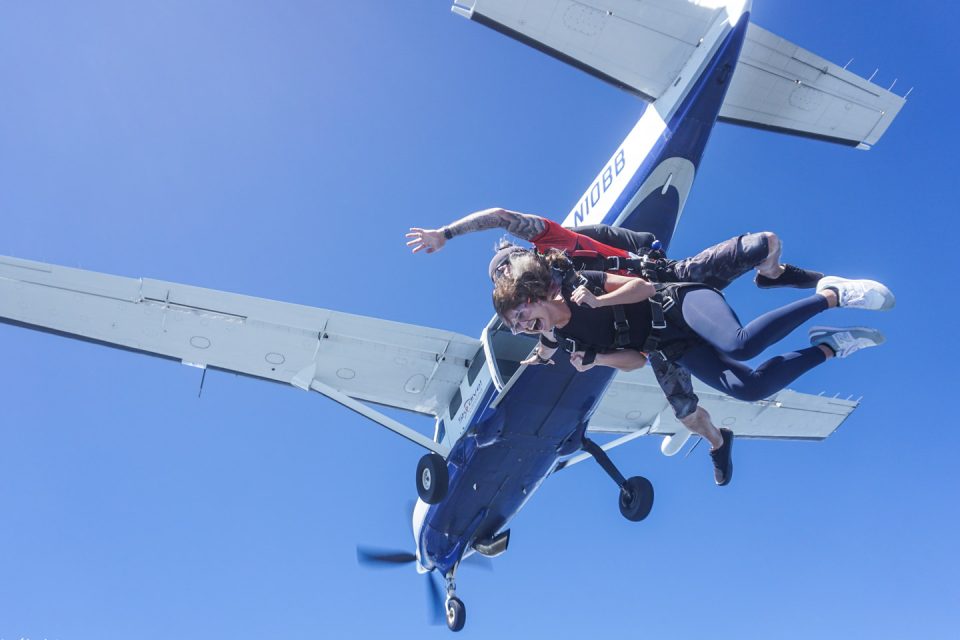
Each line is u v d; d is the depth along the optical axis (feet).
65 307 27.81
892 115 26.94
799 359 10.62
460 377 31.17
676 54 26.35
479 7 25.71
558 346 11.94
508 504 29.48
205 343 29.60
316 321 28.91
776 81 27.07
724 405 36.86
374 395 32.40
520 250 10.91
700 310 10.72
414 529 31.94
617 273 11.42
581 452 31.58
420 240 11.34
